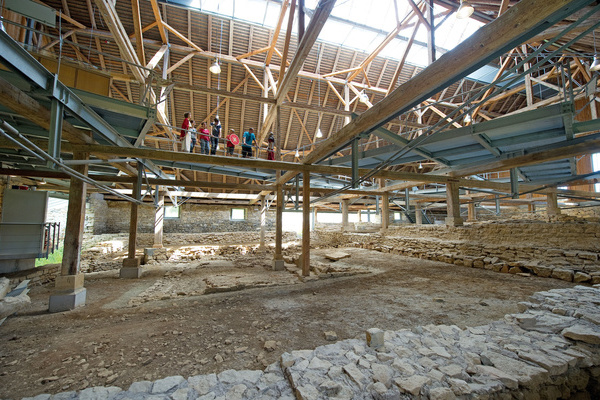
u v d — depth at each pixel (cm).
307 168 788
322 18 568
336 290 659
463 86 1426
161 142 1545
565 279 670
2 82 318
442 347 302
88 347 364
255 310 518
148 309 537
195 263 1177
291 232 1969
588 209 1302
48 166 368
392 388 235
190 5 1028
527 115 491
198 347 362
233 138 903
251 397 240
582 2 205
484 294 586
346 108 1381
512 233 905
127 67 1169
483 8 740
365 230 2027
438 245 1086
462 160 796
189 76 1274
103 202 1686
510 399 238
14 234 711
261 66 1224
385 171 870
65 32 994
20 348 362
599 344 293
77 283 558
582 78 1328
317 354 296
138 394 245
